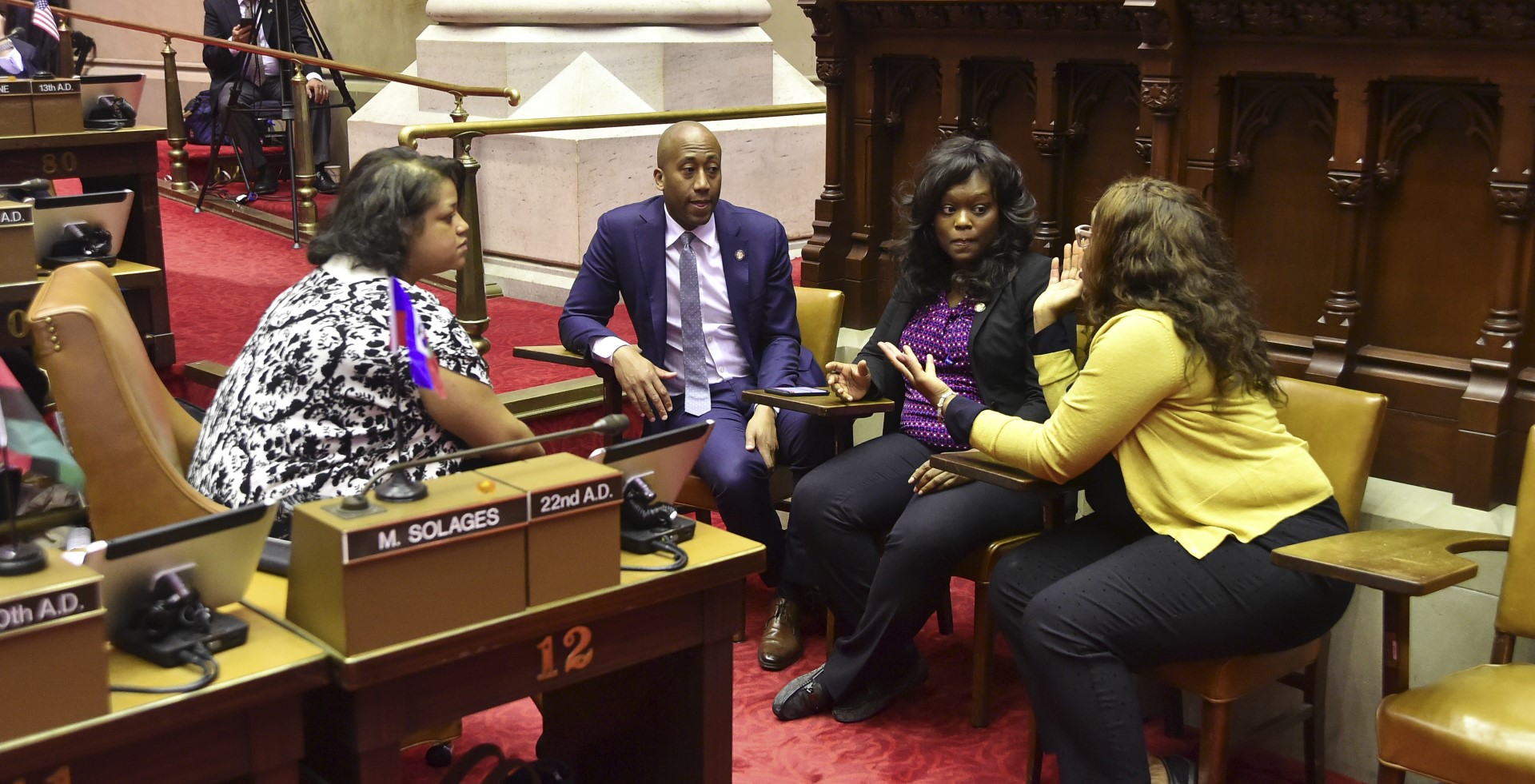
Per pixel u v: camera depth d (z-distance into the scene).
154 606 1.69
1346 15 2.83
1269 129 3.13
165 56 7.71
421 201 2.44
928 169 3.15
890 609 2.98
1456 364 2.91
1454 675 2.39
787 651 3.39
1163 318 2.49
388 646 1.74
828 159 4.04
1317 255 3.10
